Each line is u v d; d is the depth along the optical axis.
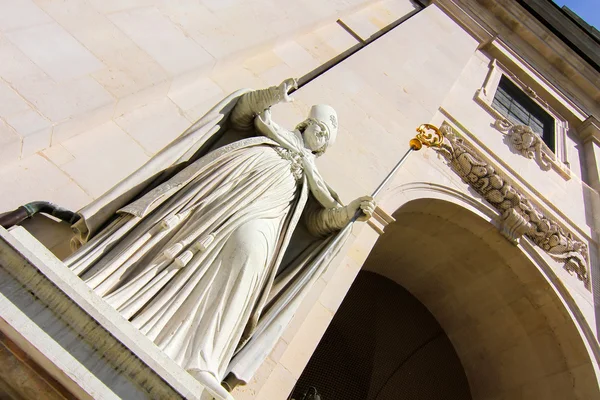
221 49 6.58
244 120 5.34
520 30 13.10
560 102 12.63
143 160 5.33
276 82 7.30
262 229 4.50
